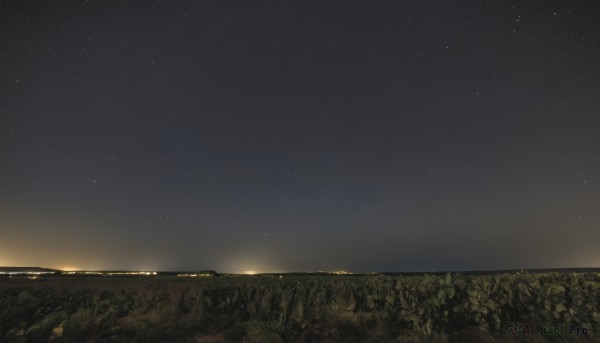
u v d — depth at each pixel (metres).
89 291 15.86
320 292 13.52
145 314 13.50
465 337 10.05
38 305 13.88
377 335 10.35
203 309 13.02
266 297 13.13
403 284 12.83
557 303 10.93
